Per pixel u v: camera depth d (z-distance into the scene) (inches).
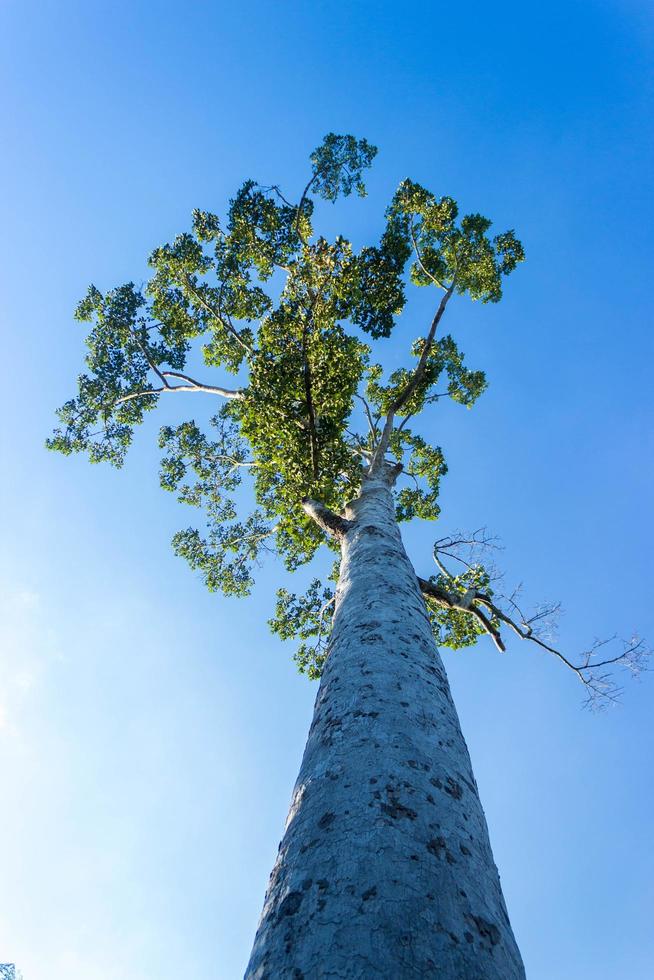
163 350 632.4
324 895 94.8
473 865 108.0
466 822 119.3
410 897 93.0
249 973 90.7
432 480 668.7
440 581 564.7
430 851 104.6
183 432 699.4
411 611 207.9
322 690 170.4
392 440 666.2
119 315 612.4
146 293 622.8
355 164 538.9
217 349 648.4
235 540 685.3
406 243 514.3
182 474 695.7
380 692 153.3
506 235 626.5
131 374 634.8
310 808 120.2
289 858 110.1
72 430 647.8
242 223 536.1
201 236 579.5
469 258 623.8
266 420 434.0
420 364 545.6
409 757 129.3
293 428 434.0
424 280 653.9
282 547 657.6
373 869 97.9
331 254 434.6
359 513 346.0
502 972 89.0
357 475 433.1
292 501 462.6
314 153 535.2
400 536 311.1
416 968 81.6
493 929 96.1
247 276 587.8
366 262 489.7
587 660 515.2
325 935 87.2
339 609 221.1
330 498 429.7
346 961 82.0
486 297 646.5
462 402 676.1
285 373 418.0
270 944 91.5
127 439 658.8
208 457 699.4
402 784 120.2
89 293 614.9
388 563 251.1
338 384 424.8
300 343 430.9
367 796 116.4
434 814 114.7
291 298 454.0
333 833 108.7
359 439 663.8
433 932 88.0
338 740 138.1
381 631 187.5
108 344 626.8
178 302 624.7
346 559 277.6
